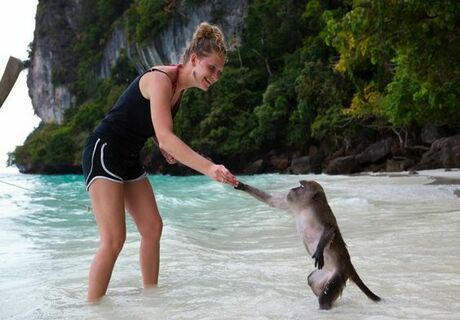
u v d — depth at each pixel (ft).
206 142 143.64
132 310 11.87
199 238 23.50
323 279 11.77
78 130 202.18
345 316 10.68
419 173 74.90
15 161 220.43
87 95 240.53
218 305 12.01
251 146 138.31
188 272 16.05
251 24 166.81
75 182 114.93
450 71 48.96
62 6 263.70
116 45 225.56
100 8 241.35
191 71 13.46
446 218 24.95
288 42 160.25
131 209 14.40
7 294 14.23
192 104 153.28
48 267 18.06
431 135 94.63
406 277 13.85
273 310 11.40
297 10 159.33
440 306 11.21
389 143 100.58
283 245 21.11
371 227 23.39
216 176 11.97
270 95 136.98
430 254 16.69
